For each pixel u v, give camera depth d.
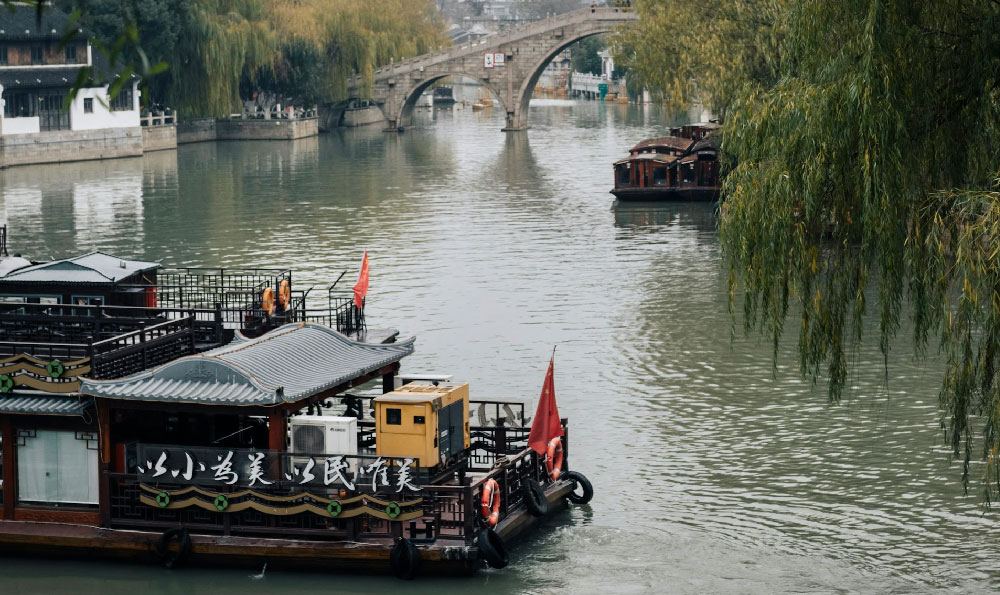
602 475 28.67
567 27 144.00
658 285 51.00
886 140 20.31
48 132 108.19
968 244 19.03
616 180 81.12
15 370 23.45
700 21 72.00
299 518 23.14
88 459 23.75
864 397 34.09
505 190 87.69
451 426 24.11
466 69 148.38
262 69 137.75
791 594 22.36
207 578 22.94
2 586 22.80
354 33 147.00
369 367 25.39
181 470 23.11
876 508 26.47
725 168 25.05
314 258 58.97
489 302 48.22
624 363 38.50
